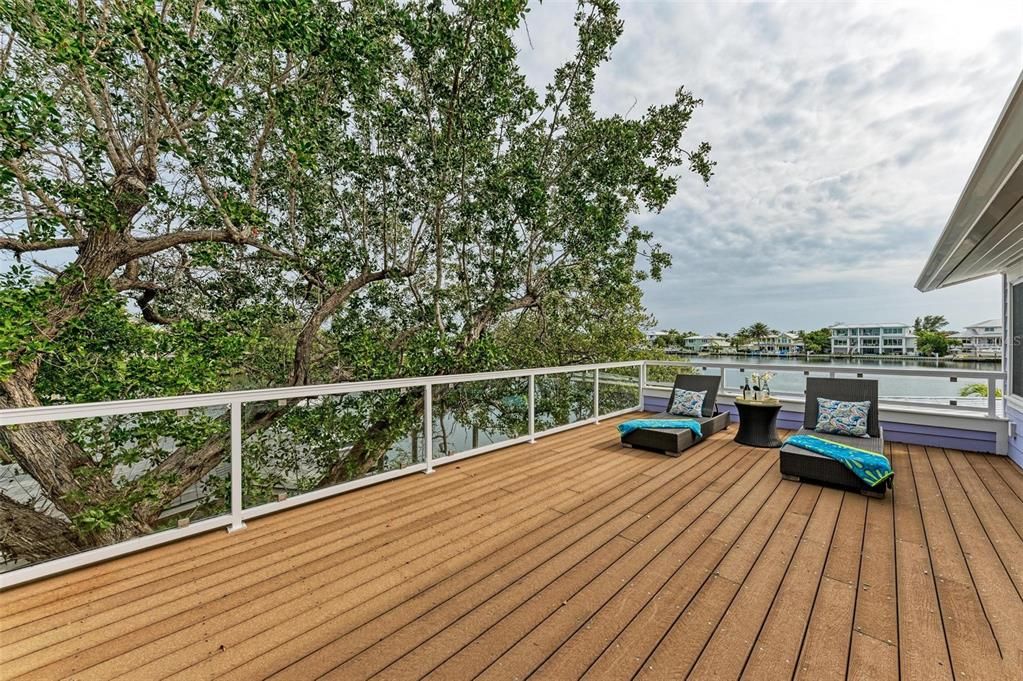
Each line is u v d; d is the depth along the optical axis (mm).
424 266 7879
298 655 1733
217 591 2191
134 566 2432
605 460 4605
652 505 3359
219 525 2904
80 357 4895
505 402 5203
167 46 4109
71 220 4863
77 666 1669
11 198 4633
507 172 6785
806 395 5129
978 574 2336
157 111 4891
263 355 7148
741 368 6691
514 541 2752
